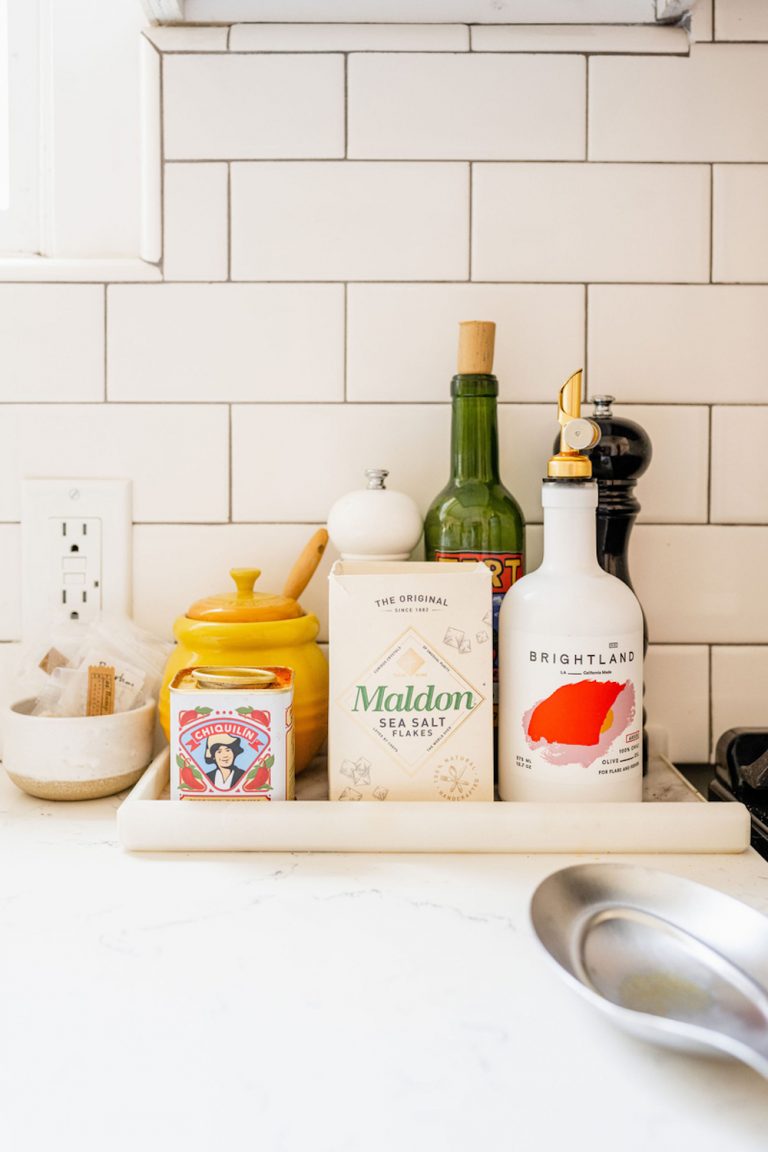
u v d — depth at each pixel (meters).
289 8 0.76
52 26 0.79
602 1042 0.41
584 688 0.61
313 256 0.79
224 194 0.78
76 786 0.68
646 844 0.60
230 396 0.80
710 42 0.77
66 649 0.74
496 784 0.70
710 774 0.81
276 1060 0.39
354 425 0.80
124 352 0.79
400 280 0.79
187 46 0.77
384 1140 0.35
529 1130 0.35
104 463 0.80
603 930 0.49
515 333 0.79
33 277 0.78
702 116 0.78
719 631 0.82
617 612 0.62
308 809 0.60
